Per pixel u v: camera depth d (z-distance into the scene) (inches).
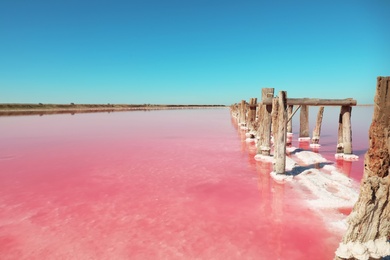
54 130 751.1
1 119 1151.6
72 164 354.9
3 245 161.9
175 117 1493.6
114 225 185.5
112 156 407.2
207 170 325.1
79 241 165.5
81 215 201.2
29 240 167.2
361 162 350.9
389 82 112.1
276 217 195.2
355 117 1390.3
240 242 162.7
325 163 345.4
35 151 445.4
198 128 842.2
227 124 1005.2
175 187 263.3
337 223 182.1
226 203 222.4
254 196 237.1
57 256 150.6
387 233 120.1
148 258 147.7
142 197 237.0
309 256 147.9
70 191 252.2
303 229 176.9
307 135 544.1
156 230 178.4
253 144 520.4
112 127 860.6
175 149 466.9
